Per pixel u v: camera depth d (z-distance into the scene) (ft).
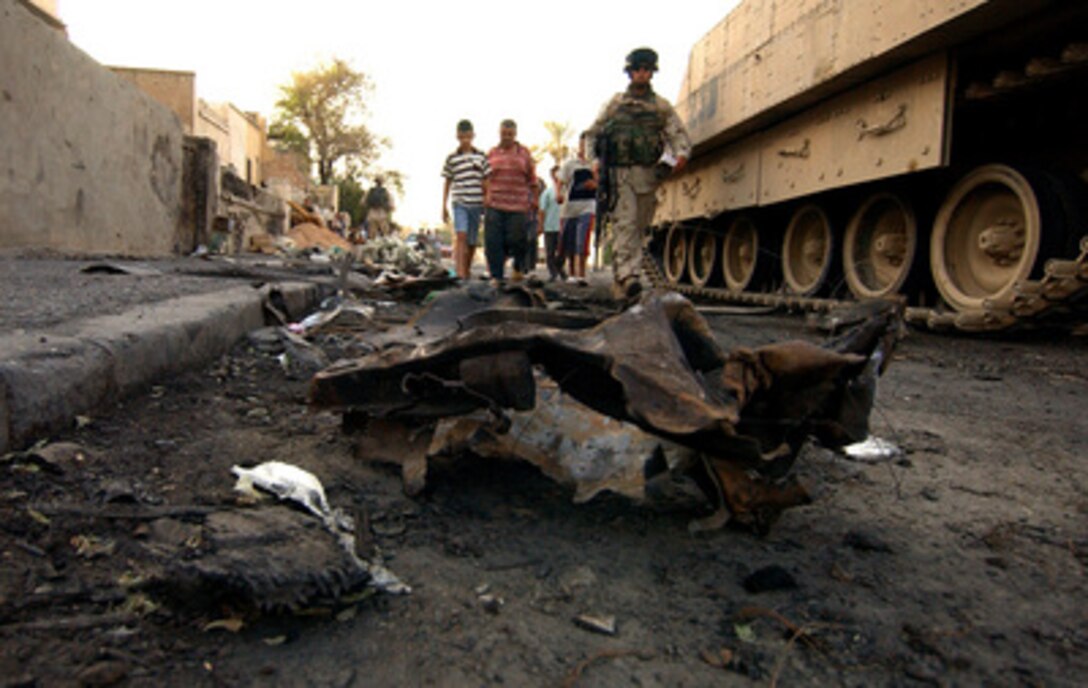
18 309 10.94
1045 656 4.78
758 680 4.46
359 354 12.92
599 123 23.24
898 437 9.90
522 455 6.73
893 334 6.50
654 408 5.25
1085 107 21.01
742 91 28.78
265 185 101.86
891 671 4.58
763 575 5.44
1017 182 19.74
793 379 5.71
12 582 4.82
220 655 4.39
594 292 28.76
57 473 6.44
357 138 144.97
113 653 4.27
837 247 27.53
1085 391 13.70
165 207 36.32
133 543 5.38
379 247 47.39
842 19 21.99
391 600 5.07
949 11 17.84
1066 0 16.65
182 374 10.59
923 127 20.67
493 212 29.89
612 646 4.71
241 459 7.29
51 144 25.22
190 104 63.77
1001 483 8.08
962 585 5.66
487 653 4.57
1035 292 18.66
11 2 22.48
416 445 7.02
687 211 38.14
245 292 15.69
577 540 6.06
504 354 5.99
